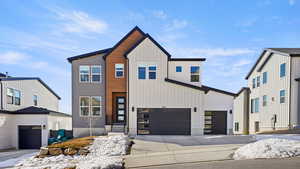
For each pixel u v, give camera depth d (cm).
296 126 1447
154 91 1465
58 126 1914
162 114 1452
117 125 1456
